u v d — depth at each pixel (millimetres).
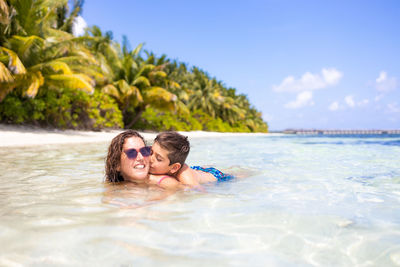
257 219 1753
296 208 2016
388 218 1805
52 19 15148
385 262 1211
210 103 41375
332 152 7547
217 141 14367
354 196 2436
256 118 64375
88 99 16375
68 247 1295
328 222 1713
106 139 12133
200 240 1413
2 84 11859
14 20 12359
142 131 25500
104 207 1960
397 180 3279
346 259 1237
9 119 14047
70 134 13805
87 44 20828
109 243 1348
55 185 2748
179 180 2885
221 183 3037
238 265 1162
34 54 12812
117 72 22625
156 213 1847
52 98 14500
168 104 24344
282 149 8625
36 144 8227
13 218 1688
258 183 3059
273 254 1271
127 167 2756
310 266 1167
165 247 1320
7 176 3268
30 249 1267
